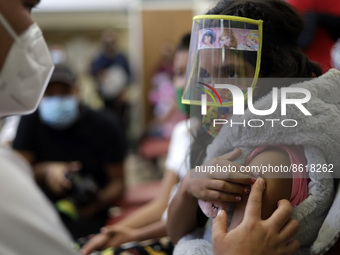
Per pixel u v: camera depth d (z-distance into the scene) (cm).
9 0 94
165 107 546
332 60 176
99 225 208
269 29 93
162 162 518
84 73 761
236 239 81
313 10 178
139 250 137
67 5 716
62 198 224
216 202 90
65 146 242
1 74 98
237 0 94
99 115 247
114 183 245
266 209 84
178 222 105
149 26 668
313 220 87
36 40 100
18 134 240
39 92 105
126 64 668
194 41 96
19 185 73
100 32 768
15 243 69
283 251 81
